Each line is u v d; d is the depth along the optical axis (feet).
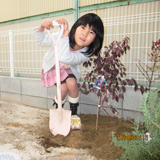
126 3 8.19
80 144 5.18
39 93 9.36
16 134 5.85
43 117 7.80
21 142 5.32
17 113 8.22
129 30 7.77
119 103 7.35
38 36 5.90
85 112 8.18
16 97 10.31
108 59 6.06
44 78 6.51
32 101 9.68
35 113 8.39
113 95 6.22
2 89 10.91
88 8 9.26
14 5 13.15
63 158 4.53
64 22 5.24
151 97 4.94
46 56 6.24
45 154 4.71
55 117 5.80
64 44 5.20
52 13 10.69
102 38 5.46
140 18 6.97
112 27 8.00
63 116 5.73
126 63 7.59
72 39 5.33
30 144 5.22
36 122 7.09
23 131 6.12
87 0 9.38
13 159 4.39
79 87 7.47
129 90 7.08
